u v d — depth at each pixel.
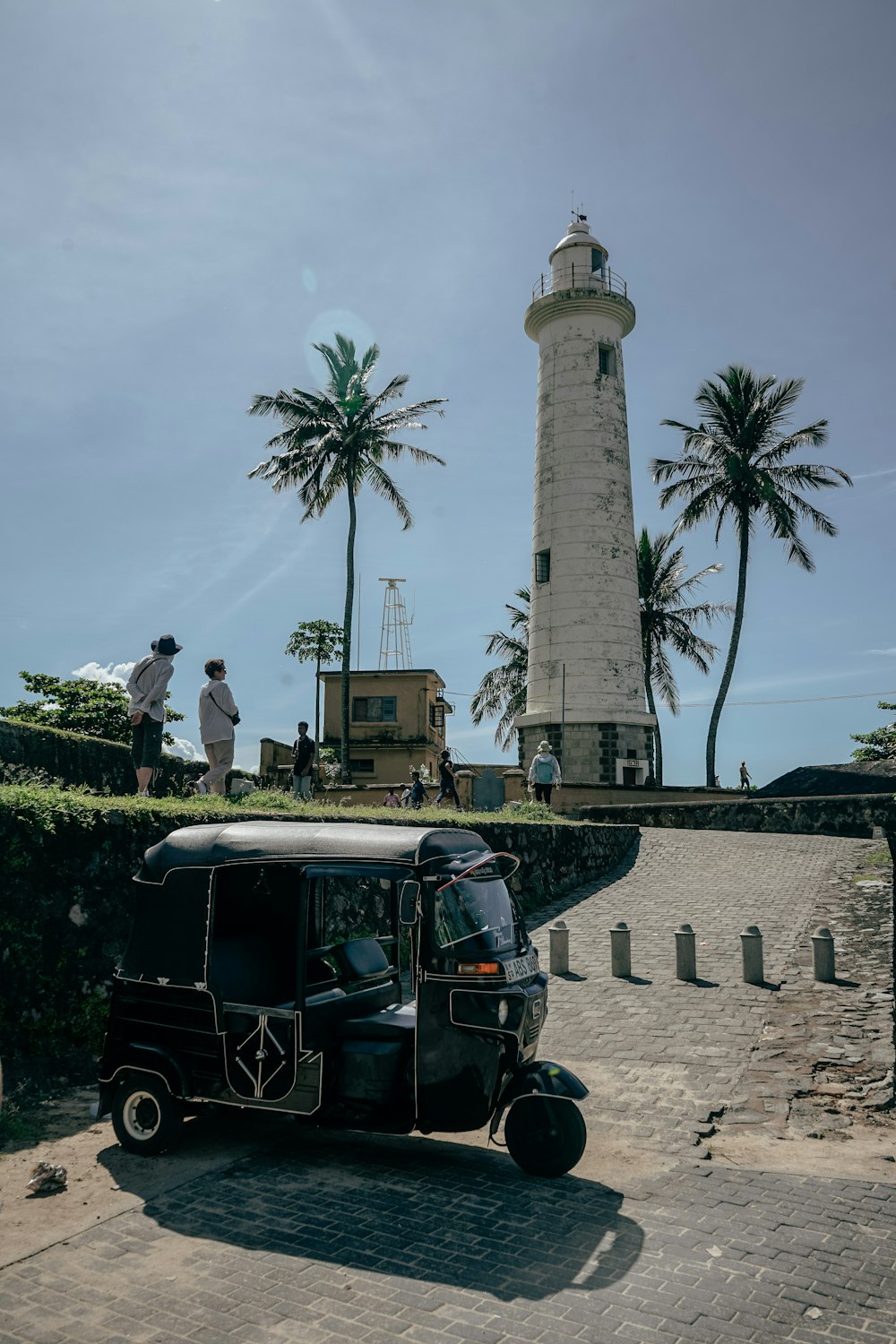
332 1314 4.09
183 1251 4.67
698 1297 4.34
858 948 12.05
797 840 20.47
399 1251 4.72
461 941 5.99
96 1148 6.14
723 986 11.00
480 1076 5.81
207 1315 4.06
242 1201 5.31
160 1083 6.02
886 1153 6.59
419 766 42.12
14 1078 6.85
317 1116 5.89
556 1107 5.81
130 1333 3.91
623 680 31.31
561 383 33.16
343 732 34.16
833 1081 8.11
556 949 12.12
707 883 16.88
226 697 12.91
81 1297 4.21
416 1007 5.89
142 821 8.67
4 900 7.16
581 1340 3.95
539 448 33.66
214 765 12.90
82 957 7.78
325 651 39.00
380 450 35.72
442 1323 4.04
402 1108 5.86
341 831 6.28
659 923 14.37
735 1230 5.12
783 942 12.66
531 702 32.28
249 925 6.65
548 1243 4.88
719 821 24.17
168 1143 5.99
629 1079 8.23
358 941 6.98
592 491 32.19
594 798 28.92
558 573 32.06
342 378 36.69
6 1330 3.92
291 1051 5.91
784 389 36.34
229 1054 5.98
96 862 8.10
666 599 43.56
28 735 14.28
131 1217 5.05
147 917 6.34
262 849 6.22
